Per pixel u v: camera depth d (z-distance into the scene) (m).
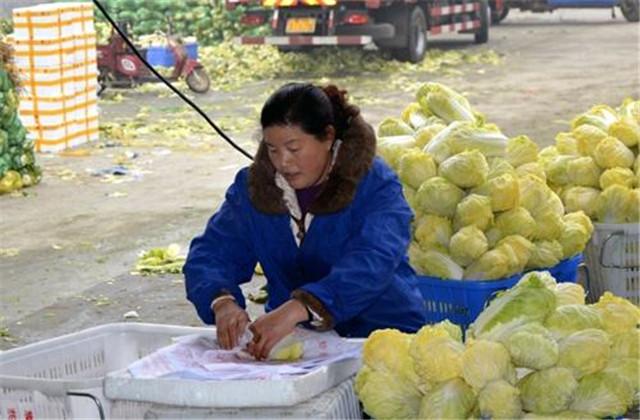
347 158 5.32
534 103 21.31
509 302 4.59
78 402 4.84
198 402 4.51
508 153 7.64
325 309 5.09
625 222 8.30
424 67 26.67
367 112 20.86
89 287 10.97
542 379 4.45
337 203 5.33
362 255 5.20
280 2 25.33
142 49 23.80
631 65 26.19
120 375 4.68
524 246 7.21
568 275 7.63
